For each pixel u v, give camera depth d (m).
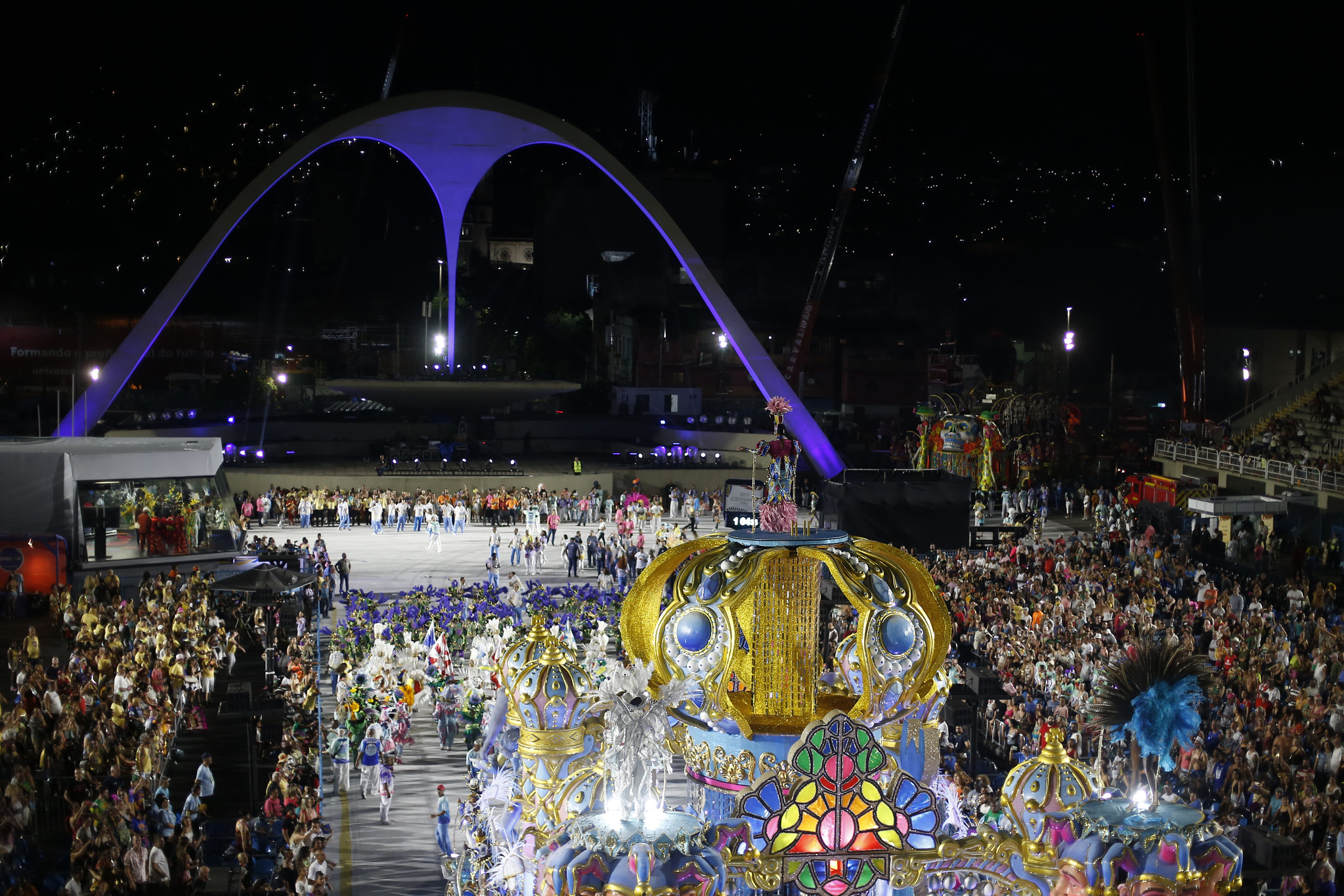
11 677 38.81
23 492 50.97
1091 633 36.19
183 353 132.12
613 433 99.44
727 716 12.12
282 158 83.12
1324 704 30.59
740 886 11.69
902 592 12.56
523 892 11.95
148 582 47.28
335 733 32.41
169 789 30.27
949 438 70.50
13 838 23.91
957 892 12.41
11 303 129.62
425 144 94.62
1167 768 11.42
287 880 23.36
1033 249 145.12
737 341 80.75
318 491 70.12
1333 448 67.38
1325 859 23.00
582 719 12.42
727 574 12.26
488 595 49.19
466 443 89.75
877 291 133.50
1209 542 54.97
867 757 10.97
